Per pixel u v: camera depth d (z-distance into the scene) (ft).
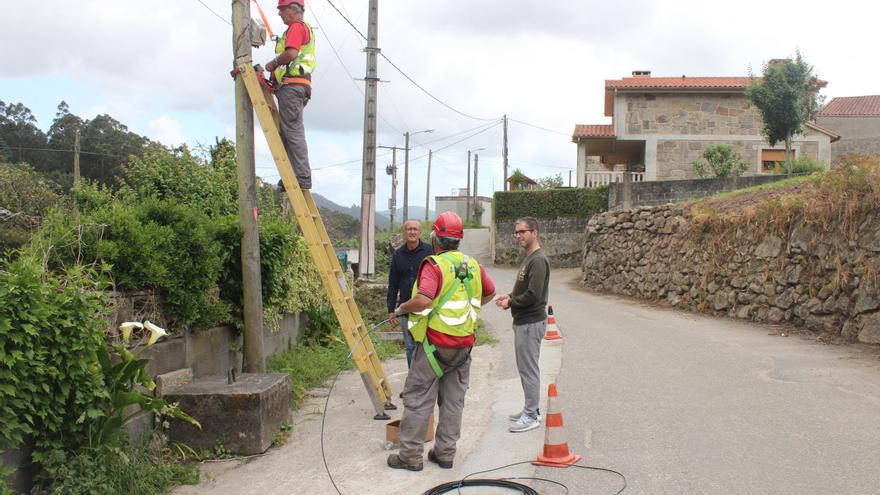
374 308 45.52
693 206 57.36
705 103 105.09
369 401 26.99
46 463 15.44
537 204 105.60
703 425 21.58
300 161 24.89
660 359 32.32
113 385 17.21
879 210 35.12
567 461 18.70
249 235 24.72
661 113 105.60
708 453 19.01
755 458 18.48
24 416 14.74
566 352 34.96
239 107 24.41
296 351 33.53
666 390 26.23
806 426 21.13
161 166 34.22
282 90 24.67
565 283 79.71
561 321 46.47
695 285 52.16
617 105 106.22
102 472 16.29
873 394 24.81
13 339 14.20
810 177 51.90
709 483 16.92
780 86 79.36
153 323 20.74
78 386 16.14
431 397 18.93
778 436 20.24
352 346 23.59
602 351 34.88
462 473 18.66
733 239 48.03
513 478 17.94
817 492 16.14
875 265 34.24
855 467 17.58
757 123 104.37
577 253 102.22
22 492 15.31
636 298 61.72
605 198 100.22
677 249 55.83
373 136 63.41
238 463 19.81
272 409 21.27
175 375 21.43
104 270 18.33
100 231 19.54
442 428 19.16
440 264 18.69
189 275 22.12
